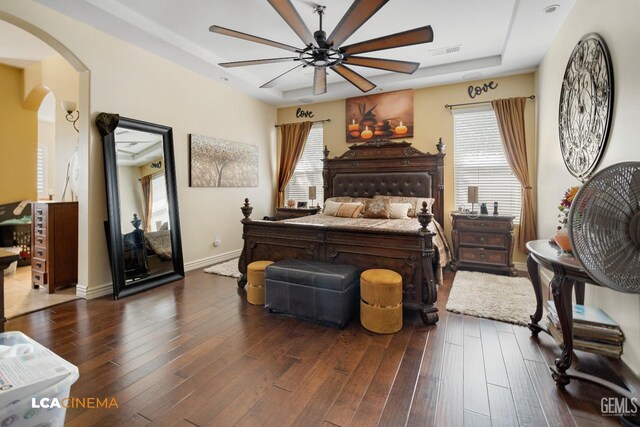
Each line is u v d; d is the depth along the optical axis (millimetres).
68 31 2982
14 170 4727
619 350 1918
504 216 4133
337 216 4801
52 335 2430
